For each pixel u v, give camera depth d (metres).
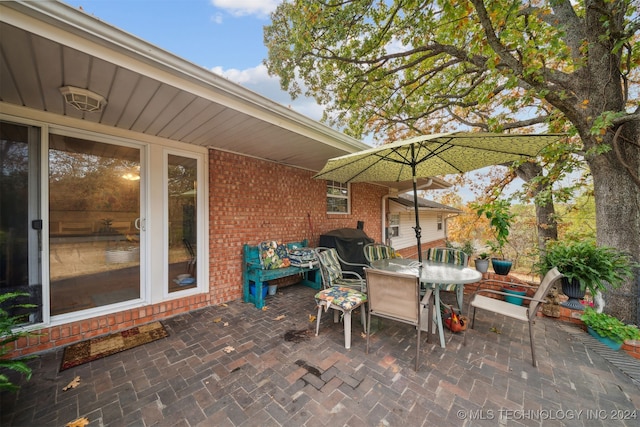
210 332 2.96
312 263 4.45
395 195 9.16
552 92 3.14
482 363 2.38
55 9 1.35
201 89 2.15
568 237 4.97
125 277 3.12
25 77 1.85
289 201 5.12
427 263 3.67
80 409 1.78
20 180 2.41
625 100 3.29
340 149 3.90
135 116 2.63
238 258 4.17
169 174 3.45
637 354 2.53
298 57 4.93
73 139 2.74
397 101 5.89
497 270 4.43
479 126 5.89
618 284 2.92
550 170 4.63
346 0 3.88
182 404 1.84
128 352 2.51
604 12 2.77
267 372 2.21
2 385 1.57
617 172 3.15
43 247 2.51
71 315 2.71
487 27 3.00
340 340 2.80
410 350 2.61
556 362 2.41
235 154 4.14
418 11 3.72
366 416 1.73
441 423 1.68
